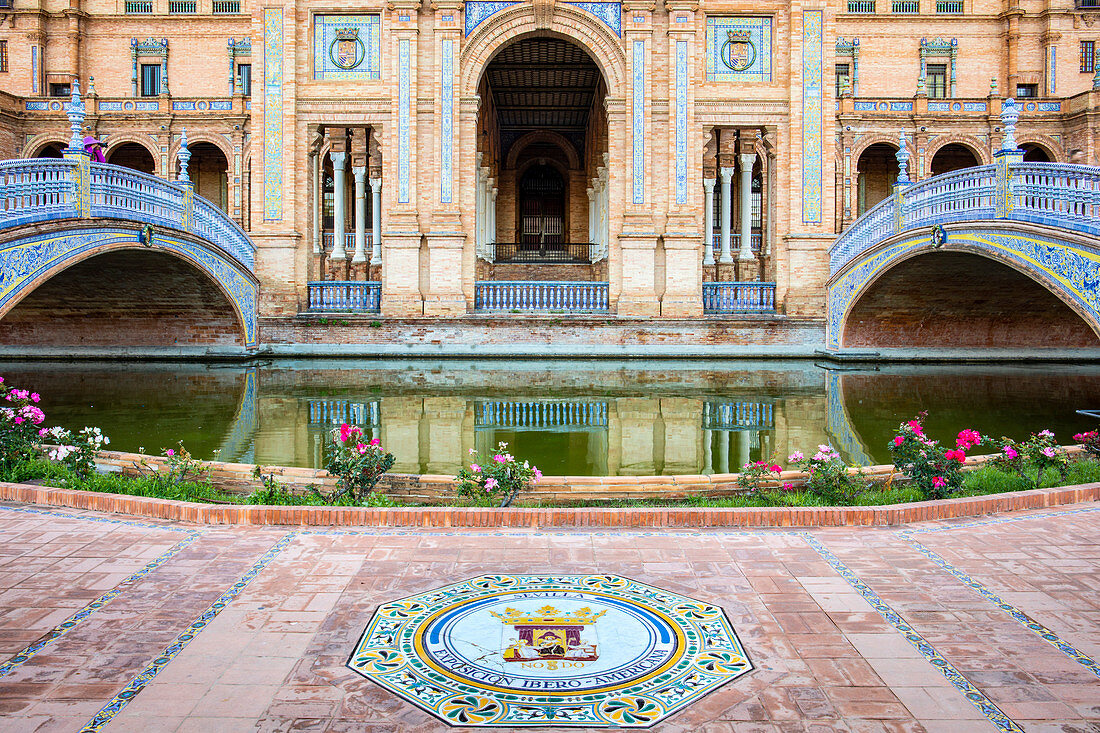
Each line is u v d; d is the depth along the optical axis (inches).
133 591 201.9
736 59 1021.2
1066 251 538.6
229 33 1457.9
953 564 226.2
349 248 1369.3
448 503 314.0
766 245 1117.7
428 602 193.8
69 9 1439.5
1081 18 1445.6
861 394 676.1
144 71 1477.6
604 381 760.3
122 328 953.5
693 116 1000.9
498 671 158.1
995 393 683.4
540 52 1149.1
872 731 138.4
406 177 994.7
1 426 340.8
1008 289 847.1
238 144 1315.2
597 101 1357.0
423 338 978.1
